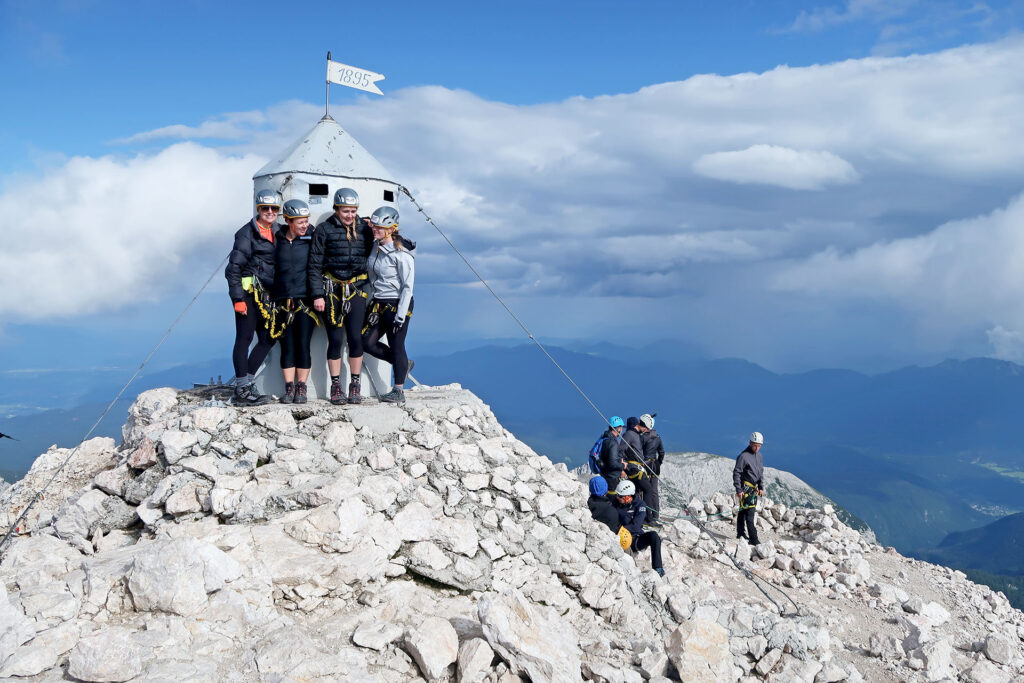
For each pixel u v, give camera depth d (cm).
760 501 1656
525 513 843
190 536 648
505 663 587
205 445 766
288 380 891
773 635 809
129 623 532
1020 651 1154
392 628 606
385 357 942
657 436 1359
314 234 866
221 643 519
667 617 859
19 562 636
